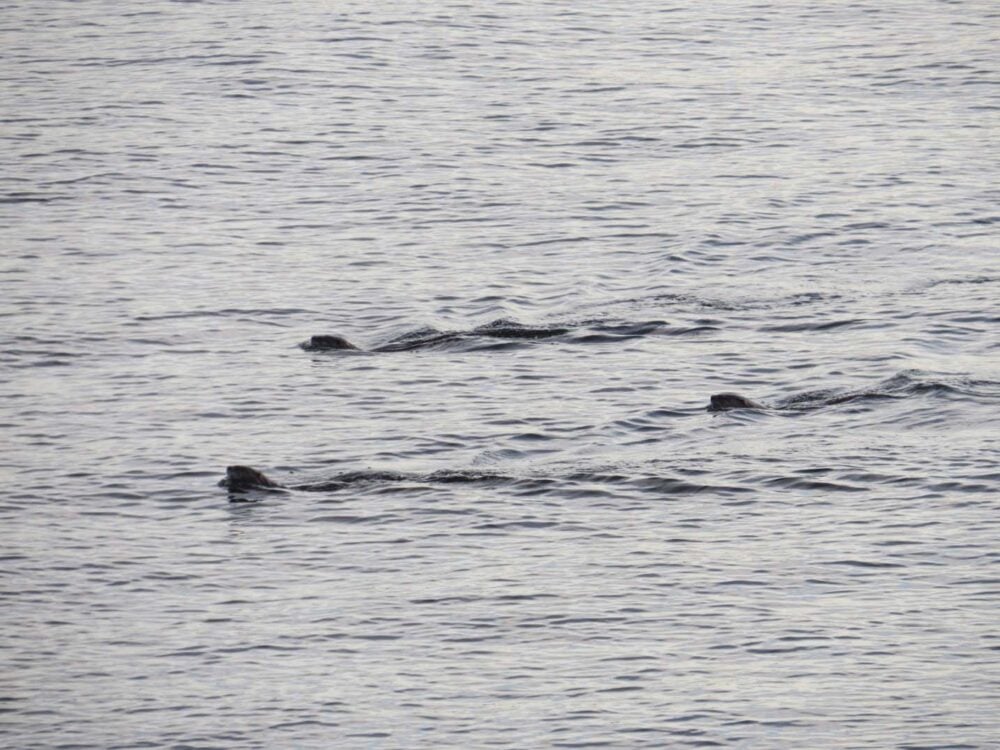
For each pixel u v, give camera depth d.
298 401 111.06
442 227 152.25
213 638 78.19
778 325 124.12
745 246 144.62
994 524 87.31
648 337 122.12
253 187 165.88
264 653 76.62
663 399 109.06
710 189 162.38
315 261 143.12
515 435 103.62
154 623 79.88
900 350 116.94
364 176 169.00
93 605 81.94
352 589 83.00
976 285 132.75
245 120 189.62
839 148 176.12
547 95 199.50
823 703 70.44
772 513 90.12
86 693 73.25
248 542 89.06
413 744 68.31
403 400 110.62
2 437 105.00
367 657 76.00
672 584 82.06
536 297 132.50
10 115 191.50
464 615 79.69
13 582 84.38
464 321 127.38
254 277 139.00
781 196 159.38
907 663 73.50
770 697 71.00
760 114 190.50
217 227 153.25
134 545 88.94
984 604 78.62
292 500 94.56
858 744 67.19
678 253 142.38
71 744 69.12
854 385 110.38
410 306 130.88
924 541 85.62
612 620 78.56
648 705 70.81
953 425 101.69
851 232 147.88
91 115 191.62
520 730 69.19
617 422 105.12
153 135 183.75
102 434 105.56
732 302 130.00
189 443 103.81
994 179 163.62
